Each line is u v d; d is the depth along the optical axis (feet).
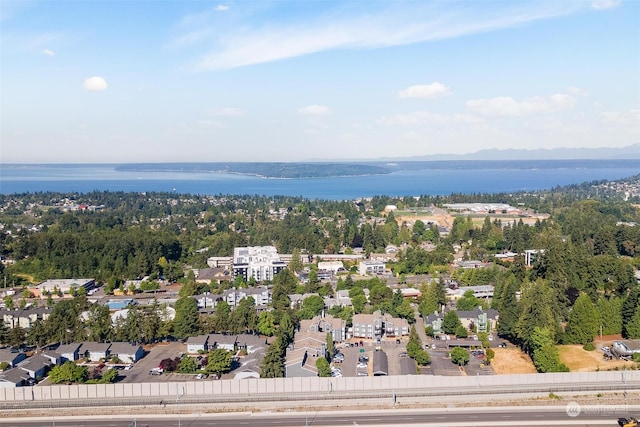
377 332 425.69
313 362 353.92
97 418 291.17
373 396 307.37
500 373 349.20
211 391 315.17
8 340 406.00
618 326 407.44
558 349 379.76
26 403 304.71
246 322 429.38
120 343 395.14
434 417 286.66
